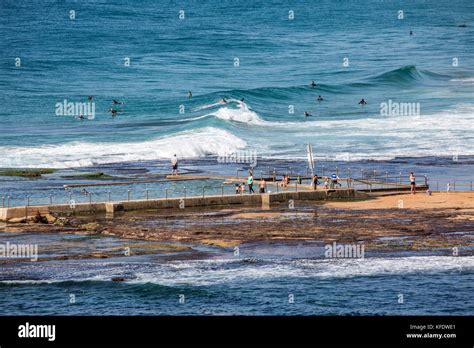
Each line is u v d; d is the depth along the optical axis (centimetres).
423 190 12319
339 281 7538
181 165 15100
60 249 8531
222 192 11506
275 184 12712
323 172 13900
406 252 8394
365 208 10781
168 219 10019
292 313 6825
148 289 7312
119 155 15850
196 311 6869
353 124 19538
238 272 7756
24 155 15662
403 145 16788
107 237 9112
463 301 7075
